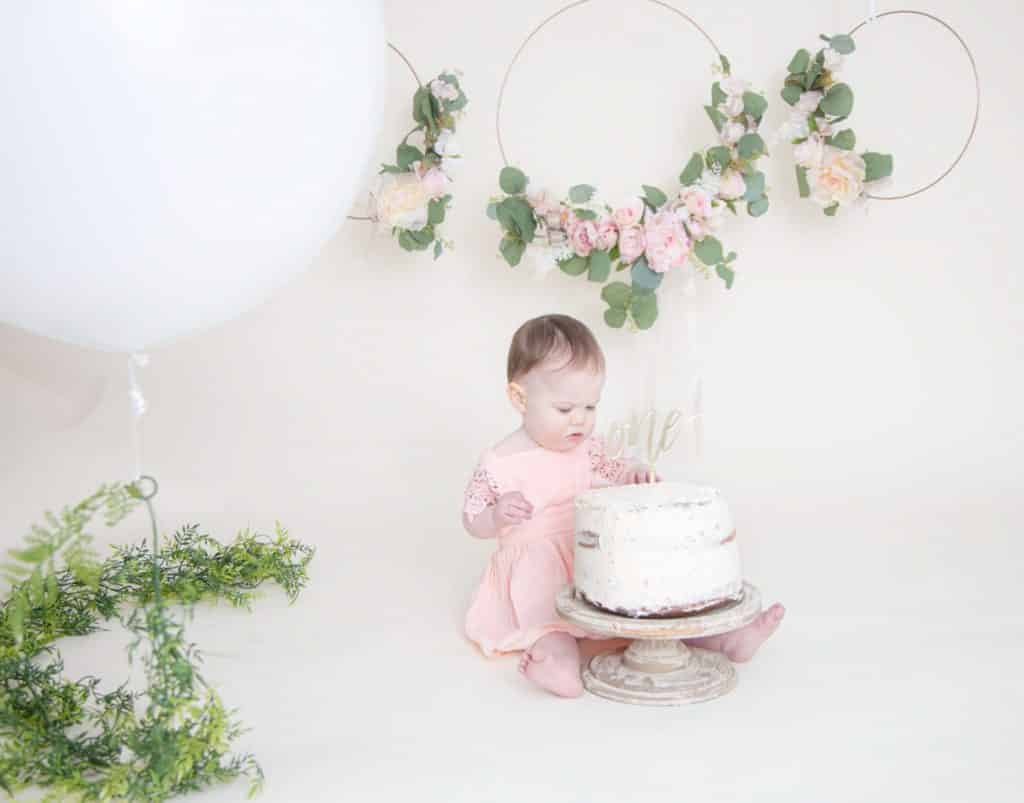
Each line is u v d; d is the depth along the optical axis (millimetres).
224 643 2094
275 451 3145
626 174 3068
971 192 2988
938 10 2938
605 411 3057
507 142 3061
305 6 1420
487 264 3074
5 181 1296
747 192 2752
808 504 2967
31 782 1438
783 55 2990
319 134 1482
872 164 2797
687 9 3004
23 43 1224
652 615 1680
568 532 2115
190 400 3146
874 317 3035
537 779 1466
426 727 1665
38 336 3100
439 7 3018
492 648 1977
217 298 1534
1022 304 3008
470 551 2768
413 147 2867
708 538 1703
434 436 3125
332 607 2324
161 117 1301
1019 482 3006
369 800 1422
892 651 1887
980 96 2959
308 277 3100
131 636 2141
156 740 1379
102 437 3135
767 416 3070
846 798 1364
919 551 2527
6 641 1907
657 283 2768
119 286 1420
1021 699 1656
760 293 3041
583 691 1794
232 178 1397
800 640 1968
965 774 1416
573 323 2080
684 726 1621
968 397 3035
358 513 3074
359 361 3119
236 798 1436
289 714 1731
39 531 1362
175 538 2520
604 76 3037
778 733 1575
